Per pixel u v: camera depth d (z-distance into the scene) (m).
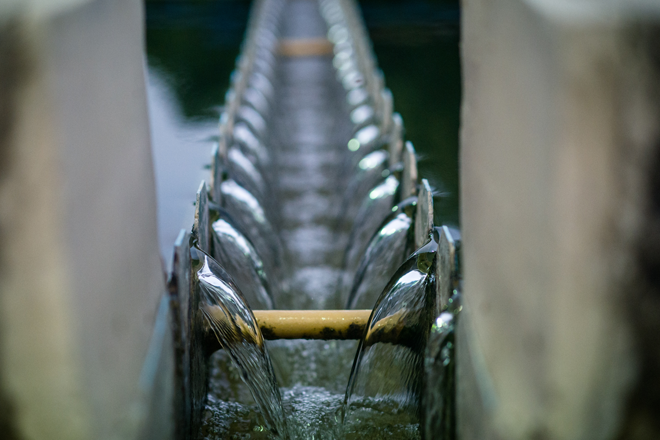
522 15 1.32
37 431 1.23
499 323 1.49
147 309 1.64
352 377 2.36
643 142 1.15
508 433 1.38
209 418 2.34
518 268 1.36
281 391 2.67
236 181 3.67
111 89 1.45
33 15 1.08
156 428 1.56
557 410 1.24
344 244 4.42
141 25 1.83
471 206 1.80
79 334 1.20
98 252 1.31
